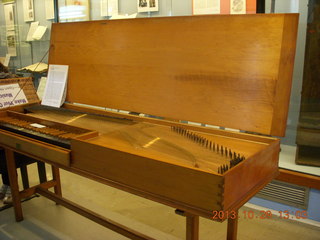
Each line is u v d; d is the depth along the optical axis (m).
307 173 2.72
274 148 1.55
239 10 2.96
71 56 2.52
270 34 1.63
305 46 2.71
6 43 5.45
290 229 2.74
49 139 1.89
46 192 2.74
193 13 3.24
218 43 1.79
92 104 2.40
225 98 1.78
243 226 2.79
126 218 2.91
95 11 4.06
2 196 3.19
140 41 2.12
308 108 2.76
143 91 2.12
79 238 2.61
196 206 1.24
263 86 1.66
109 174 1.53
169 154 1.52
